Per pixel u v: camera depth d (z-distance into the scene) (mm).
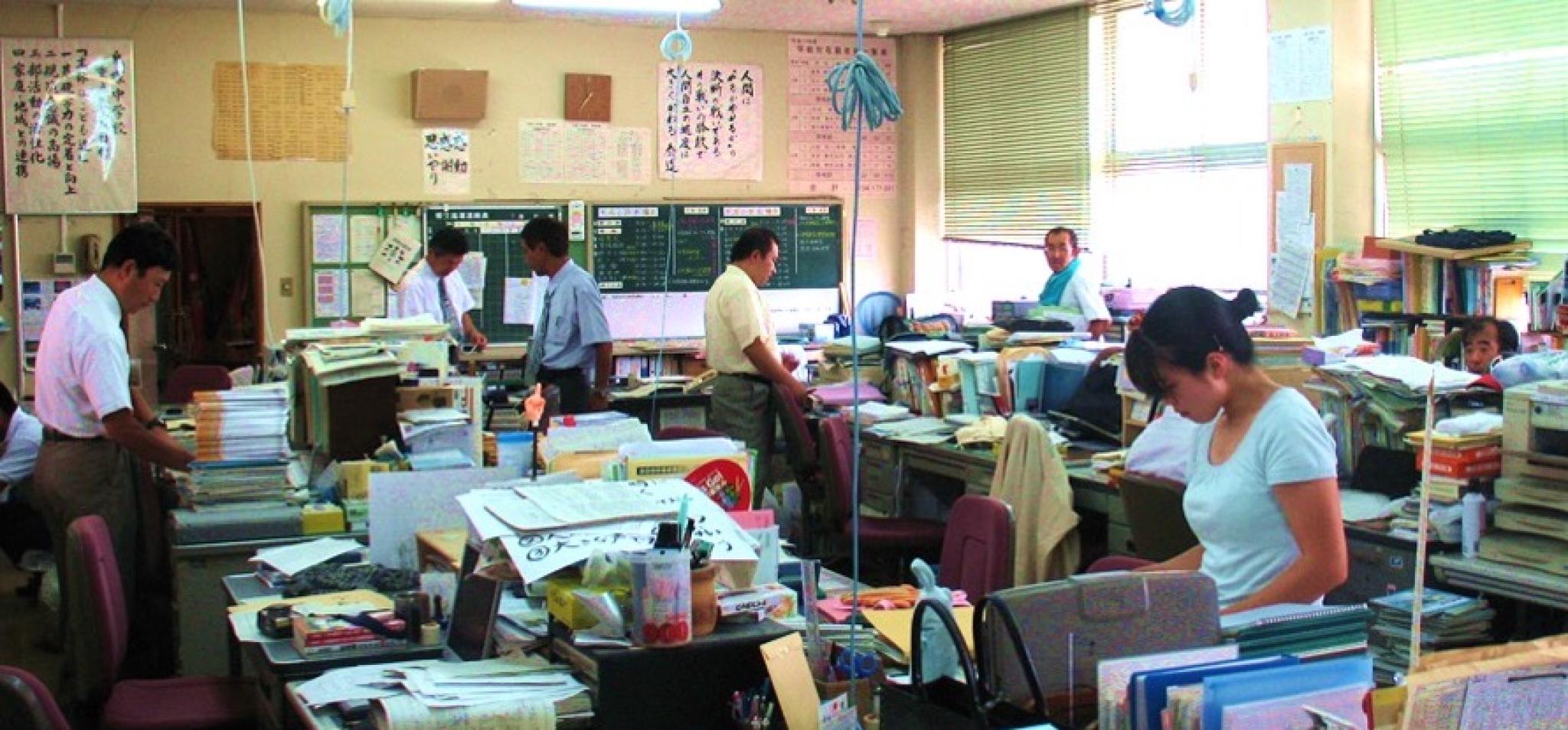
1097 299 7074
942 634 1907
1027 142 8383
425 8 7641
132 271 4133
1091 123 7938
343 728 2248
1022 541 4570
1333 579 2385
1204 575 1985
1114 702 1685
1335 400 4504
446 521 3383
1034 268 8492
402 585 3107
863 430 6016
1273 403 2457
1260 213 7117
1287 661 1679
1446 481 3854
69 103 7391
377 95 7918
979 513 3650
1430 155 6215
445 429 4121
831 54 8859
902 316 7906
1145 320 2523
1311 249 6434
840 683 2350
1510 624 3814
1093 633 1890
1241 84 7152
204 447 3855
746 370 6133
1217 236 7336
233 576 3467
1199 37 7324
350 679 2373
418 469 3961
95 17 7410
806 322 8883
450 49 8031
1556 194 5766
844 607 2818
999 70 8531
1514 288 5531
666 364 8539
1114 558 3010
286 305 7805
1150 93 7633
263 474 3879
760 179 8742
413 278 7363
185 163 7598
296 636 2713
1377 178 6438
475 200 8109
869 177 9023
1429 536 3773
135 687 3320
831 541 5648
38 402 4238
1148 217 7719
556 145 8258
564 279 6367
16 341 7391
